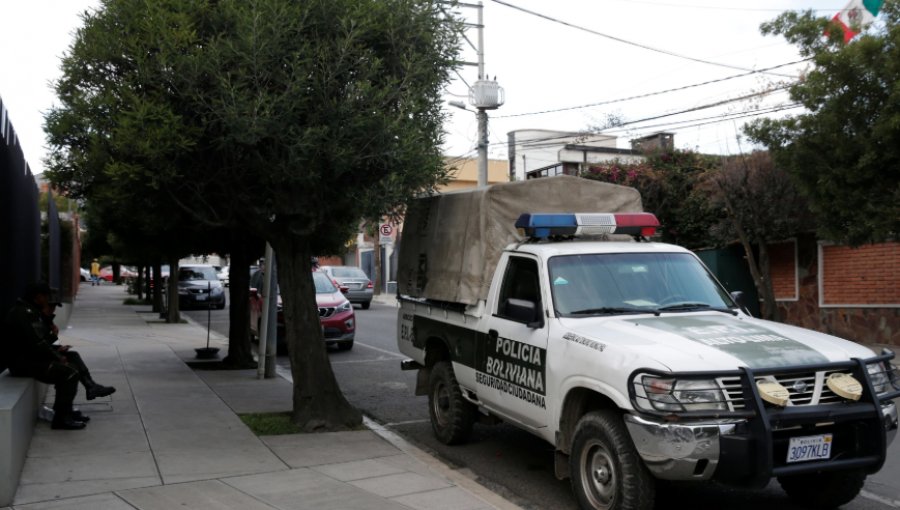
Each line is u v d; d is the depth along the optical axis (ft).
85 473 20.48
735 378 15.28
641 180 67.10
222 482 20.07
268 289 38.50
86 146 25.08
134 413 28.60
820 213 42.04
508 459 24.11
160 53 22.75
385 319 77.41
